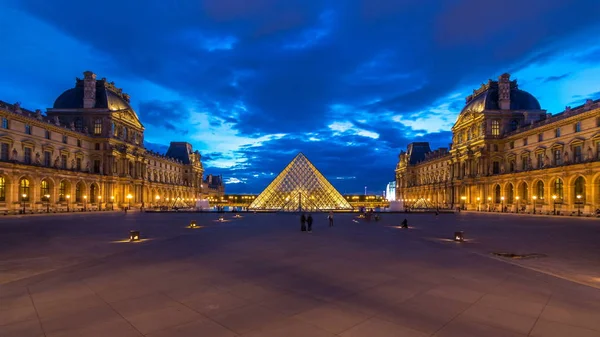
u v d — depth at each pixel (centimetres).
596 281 1498
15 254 2125
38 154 7662
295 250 2277
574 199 7112
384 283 1435
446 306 1152
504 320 1031
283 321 1020
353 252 2200
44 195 7694
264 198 8612
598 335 928
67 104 9862
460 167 11381
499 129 10088
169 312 1091
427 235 3253
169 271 1647
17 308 1127
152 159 13025
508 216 6894
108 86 10519
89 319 1033
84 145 9406
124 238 2939
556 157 7894
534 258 2048
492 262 1878
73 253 2159
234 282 1446
